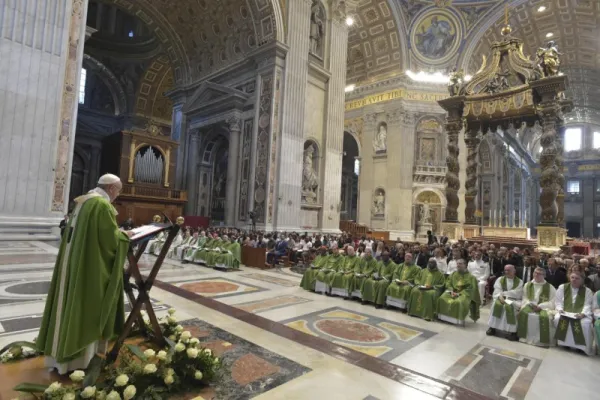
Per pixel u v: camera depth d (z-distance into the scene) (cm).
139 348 297
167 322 358
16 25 874
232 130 1630
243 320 503
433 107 2466
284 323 508
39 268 634
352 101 2712
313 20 1691
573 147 4284
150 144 1884
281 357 375
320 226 1666
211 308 555
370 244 1212
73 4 981
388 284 668
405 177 2423
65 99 958
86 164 2570
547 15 2308
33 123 893
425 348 452
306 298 693
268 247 1191
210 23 1812
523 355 453
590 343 462
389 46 2458
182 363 289
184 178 1941
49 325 265
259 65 1552
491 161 2939
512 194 3528
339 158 1759
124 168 1784
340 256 787
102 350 303
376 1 2247
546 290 541
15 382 256
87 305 261
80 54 992
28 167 882
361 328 517
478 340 505
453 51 2453
